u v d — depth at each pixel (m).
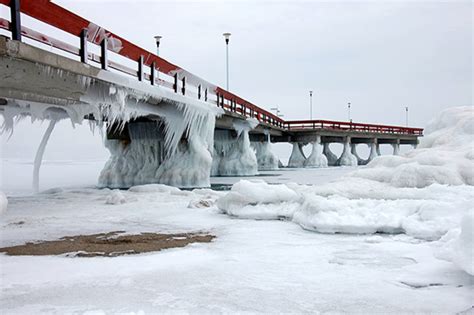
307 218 7.61
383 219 7.05
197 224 8.40
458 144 10.00
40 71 9.02
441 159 9.06
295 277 4.64
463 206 6.65
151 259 5.48
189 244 6.42
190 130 18.84
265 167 40.56
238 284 4.41
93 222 8.75
